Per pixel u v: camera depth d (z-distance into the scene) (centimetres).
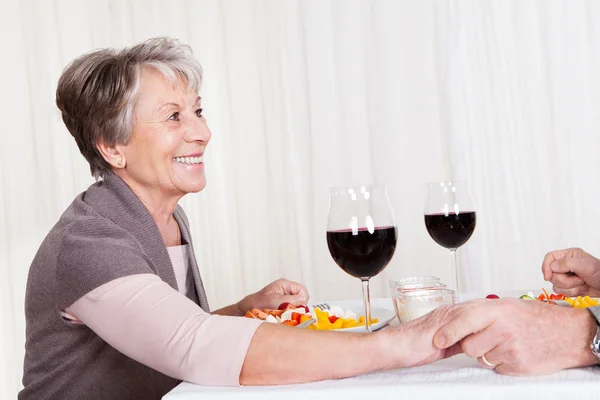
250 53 353
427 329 97
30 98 335
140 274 114
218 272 359
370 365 97
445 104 331
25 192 333
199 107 157
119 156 150
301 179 352
